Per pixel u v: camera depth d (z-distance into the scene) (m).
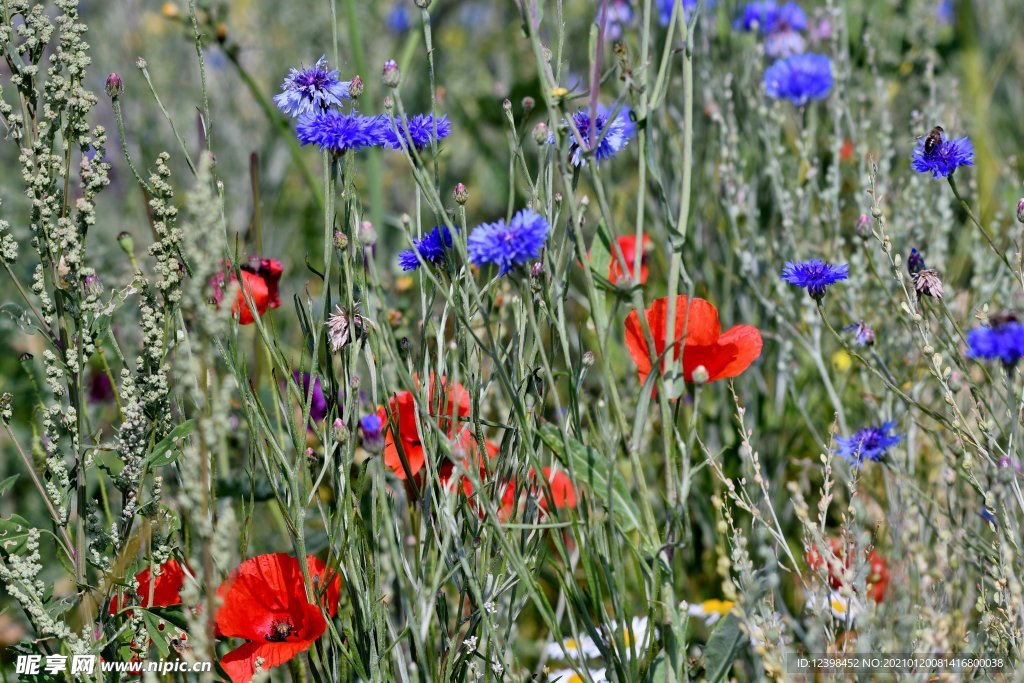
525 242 2.16
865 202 4.00
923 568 2.50
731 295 4.48
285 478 2.54
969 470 2.77
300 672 2.58
